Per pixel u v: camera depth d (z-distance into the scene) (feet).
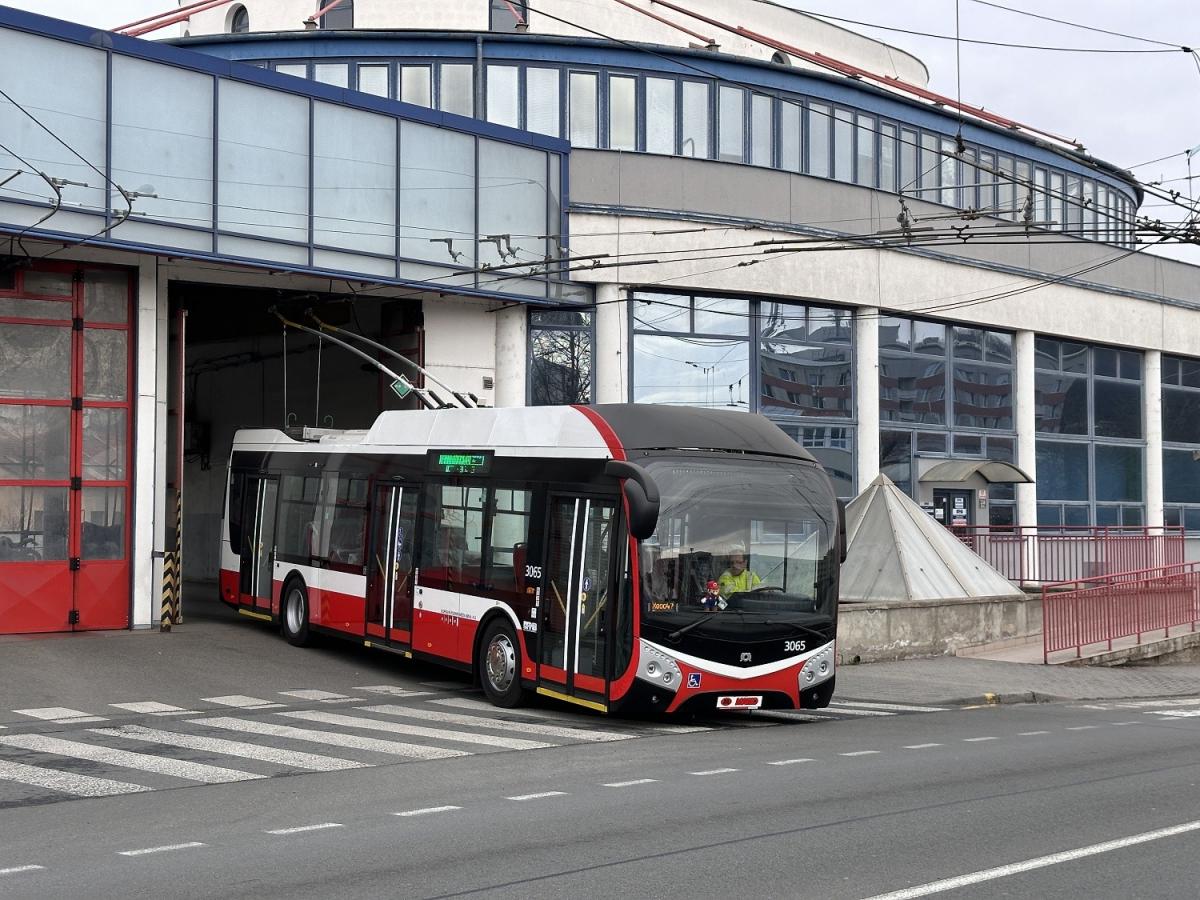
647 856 26.55
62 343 69.92
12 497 68.33
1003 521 117.19
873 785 35.42
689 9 121.19
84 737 43.91
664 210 93.40
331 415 99.09
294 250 75.25
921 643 74.59
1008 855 26.86
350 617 63.77
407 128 81.25
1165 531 133.69
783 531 48.26
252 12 120.57
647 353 94.12
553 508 49.96
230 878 24.76
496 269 81.10
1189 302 137.08
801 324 101.76
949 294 110.93
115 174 67.00
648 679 45.21
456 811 31.50
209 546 114.52
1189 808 32.35
